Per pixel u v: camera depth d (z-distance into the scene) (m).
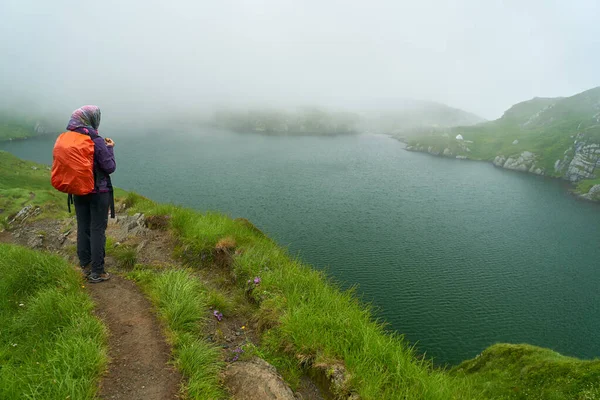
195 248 9.56
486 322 67.44
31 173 109.00
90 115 7.19
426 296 75.31
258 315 6.68
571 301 78.50
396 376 5.14
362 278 81.62
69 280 6.75
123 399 4.07
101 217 7.16
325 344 5.67
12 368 4.43
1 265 7.39
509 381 16.78
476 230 123.44
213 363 4.94
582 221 138.00
